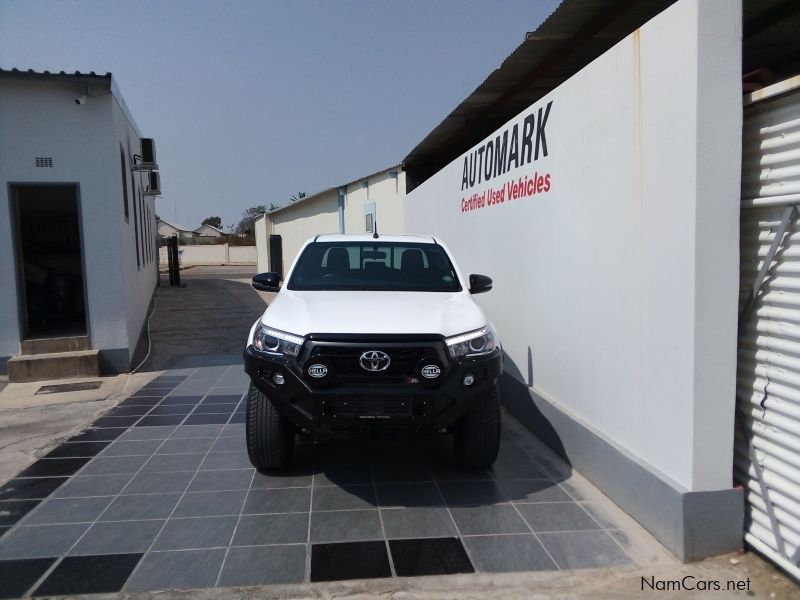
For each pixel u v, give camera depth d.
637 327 3.98
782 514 3.26
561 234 5.12
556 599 3.20
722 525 3.48
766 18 4.34
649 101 3.77
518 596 3.23
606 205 4.34
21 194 10.48
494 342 4.55
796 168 3.11
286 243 24.83
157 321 13.39
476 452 4.70
